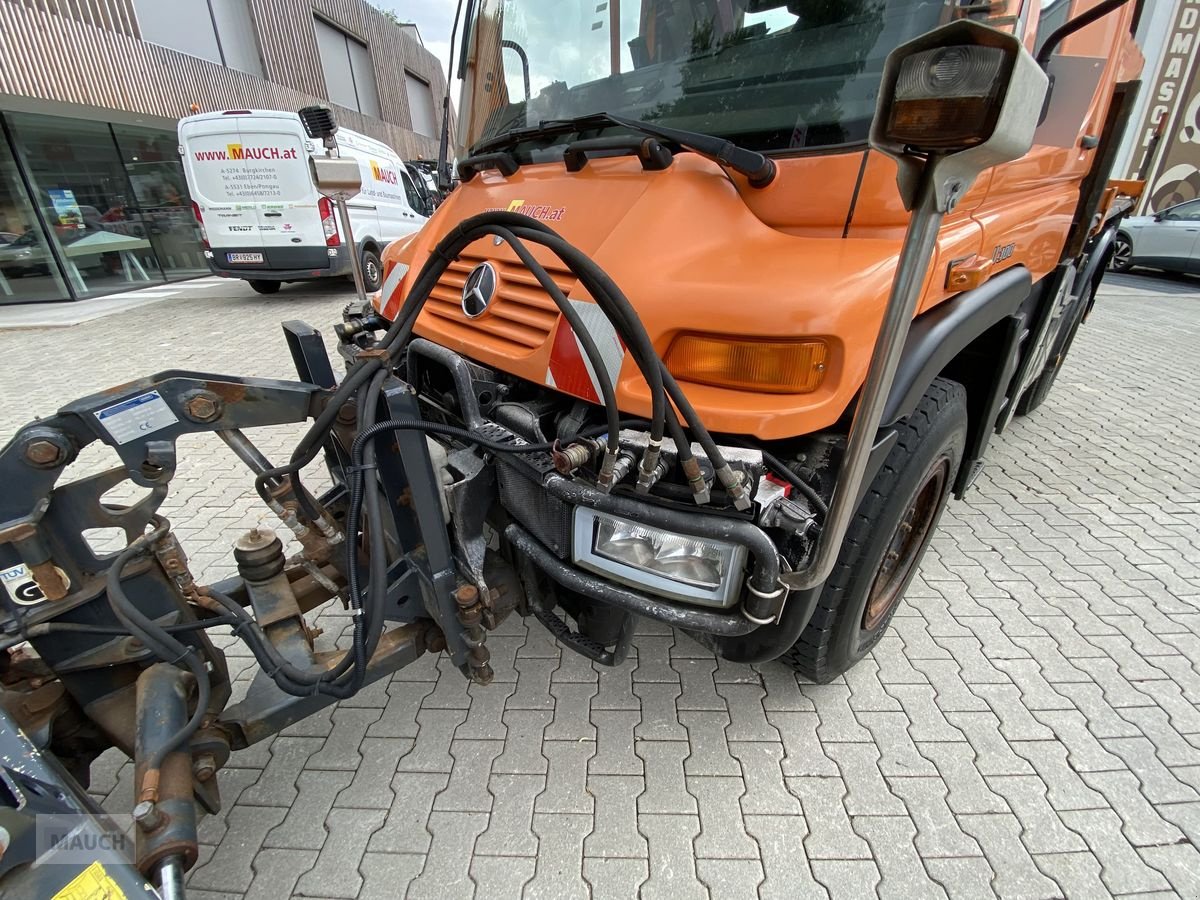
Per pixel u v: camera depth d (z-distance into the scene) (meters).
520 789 1.88
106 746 1.60
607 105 2.11
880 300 1.39
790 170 1.60
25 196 9.00
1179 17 10.80
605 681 2.26
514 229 1.40
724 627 1.49
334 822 1.80
